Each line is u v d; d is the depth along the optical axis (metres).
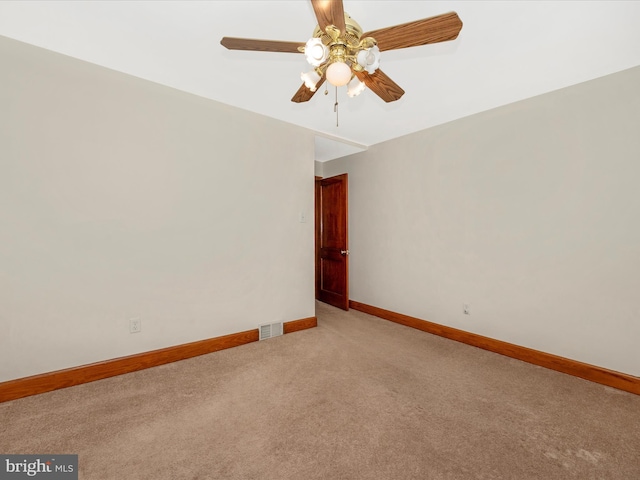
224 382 2.11
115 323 2.20
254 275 2.92
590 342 2.24
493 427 1.65
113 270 2.18
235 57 2.00
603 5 1.49
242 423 1.66
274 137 3.04
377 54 1.27
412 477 1.31
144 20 1.65
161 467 1.34
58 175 1.97
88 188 2.07
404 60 1.99
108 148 2.14
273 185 3.04
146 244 2.31
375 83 1.60
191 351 2.52
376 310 3.88
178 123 2.45
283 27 1.70
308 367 2.37
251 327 2.91
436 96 2.52
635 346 2.05
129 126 2.23
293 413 1.76
